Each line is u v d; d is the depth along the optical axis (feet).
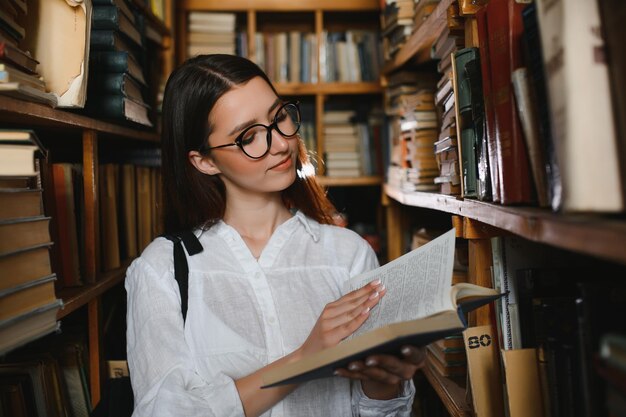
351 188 11.07
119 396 4.06
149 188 6.59
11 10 3.51
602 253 1.74
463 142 3.62
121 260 5.90
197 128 3.93
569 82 1.95
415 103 5.81
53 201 4.38
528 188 2.69
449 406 4.28
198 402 3.34
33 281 3.17
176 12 9.46
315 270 4.10
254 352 3.72
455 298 2.75
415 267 3.36
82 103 4.03
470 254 4.01
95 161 4.84
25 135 3.05
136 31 5.80
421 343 2.73
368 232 10.59
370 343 2.55
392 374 2.94
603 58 1.95
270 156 3.86
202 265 3.95
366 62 9.98
